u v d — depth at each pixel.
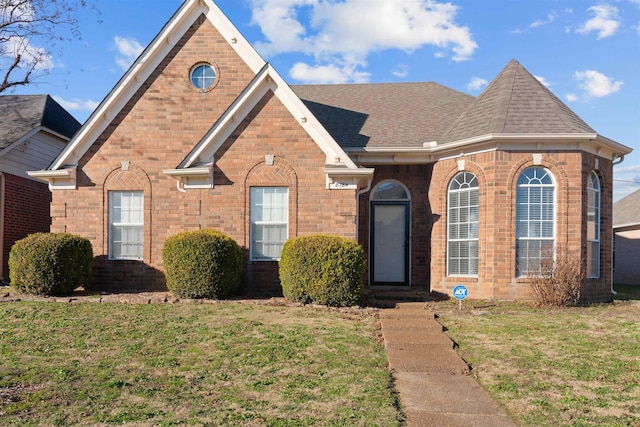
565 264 11.73
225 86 13.77
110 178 13.52
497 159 12.35
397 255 14.64
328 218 12.56
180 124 13.69
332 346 7.79
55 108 19.19
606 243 13.30
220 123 12.55
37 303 10.81
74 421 4.89
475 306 11.56
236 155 12.77
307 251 11.05
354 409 5.32
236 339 8.07
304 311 10.40
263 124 12.73
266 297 12.09
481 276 12.55
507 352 7.73
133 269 13.33
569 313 10.83
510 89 13.59
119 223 13.55
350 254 11.00
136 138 13.61
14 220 15.88
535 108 12.88
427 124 15.01
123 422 4.88
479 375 6.67
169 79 13.77
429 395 5.91
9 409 5.13
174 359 7.00
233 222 12.75
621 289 19.73
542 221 12.38
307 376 6.40
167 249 11.73
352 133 14.62
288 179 12.64
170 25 13.71
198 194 12.81
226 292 11.73
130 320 9.30
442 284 13.26
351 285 10.97
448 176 13.39
